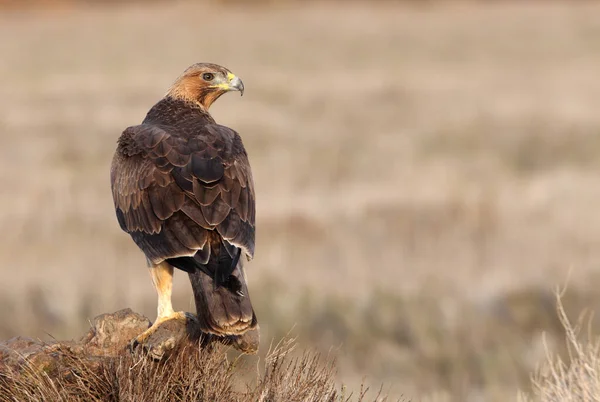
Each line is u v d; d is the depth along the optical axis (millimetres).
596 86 41281
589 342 8312
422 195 20984
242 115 33125
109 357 5930
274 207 20172
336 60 53062
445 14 81125
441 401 12594
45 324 14898
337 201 20828
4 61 51750
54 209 19891
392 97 38438
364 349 14477
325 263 16875
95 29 71562
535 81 43281
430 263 16891
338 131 31234
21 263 16594
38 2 85062
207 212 6074
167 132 6723
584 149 28609
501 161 26688
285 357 6410
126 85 40781
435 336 14727
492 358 14219
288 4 91125
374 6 90375
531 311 15227
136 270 16562
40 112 33656
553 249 17359
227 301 5680
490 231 18453
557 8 83438
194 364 5914
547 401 7703
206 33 68750
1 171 24422
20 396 5773
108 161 26328
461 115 33719
